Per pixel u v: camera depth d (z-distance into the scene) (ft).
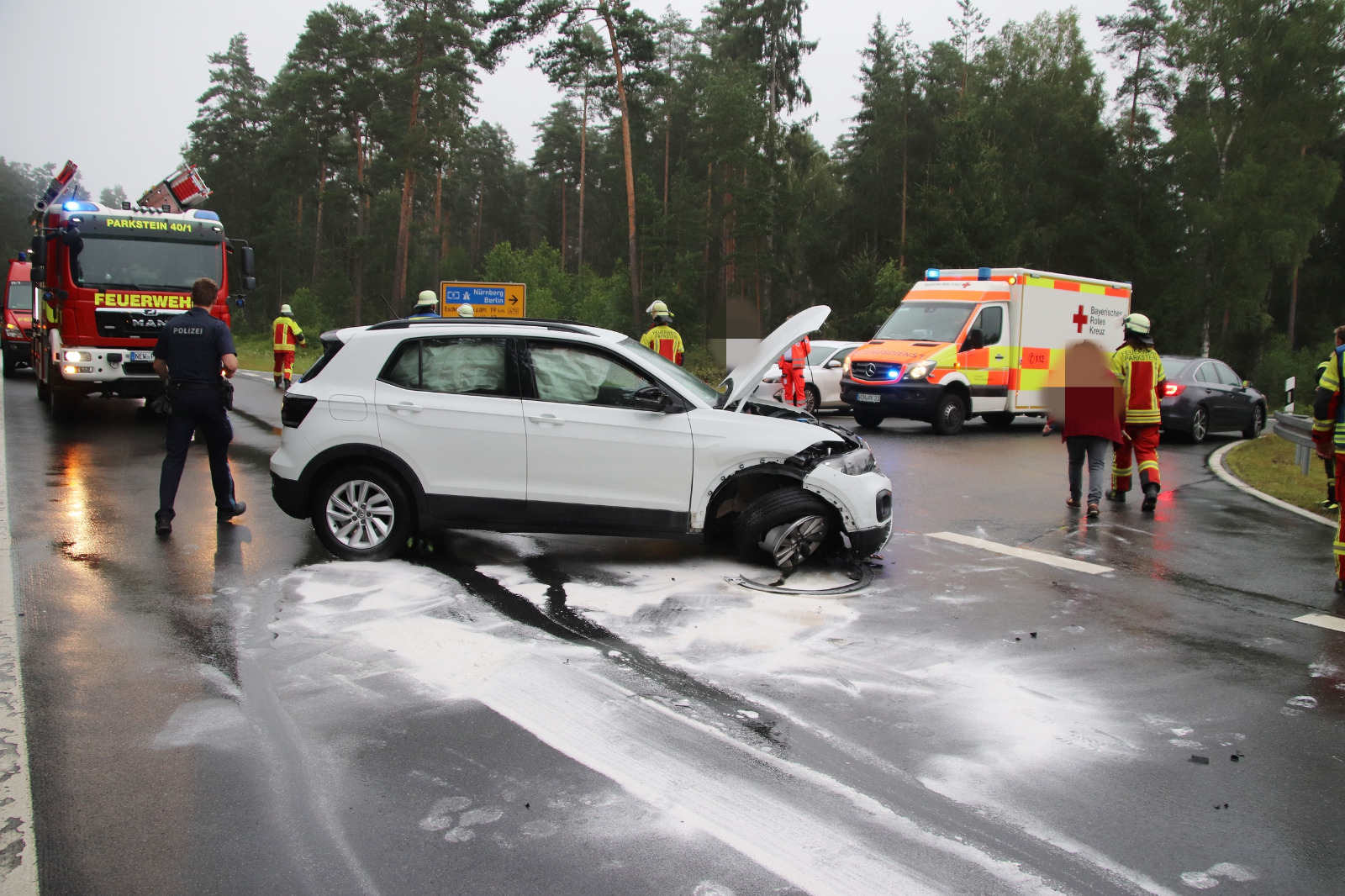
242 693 14.21
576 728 13.34
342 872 9.88
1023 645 17.39
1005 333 54.19
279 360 66.90
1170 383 52.08
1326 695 15.43
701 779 11.98
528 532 21.50
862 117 200.64
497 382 21.33
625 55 127.54
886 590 20.67
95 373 44.14
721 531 22.70
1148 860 10.48
